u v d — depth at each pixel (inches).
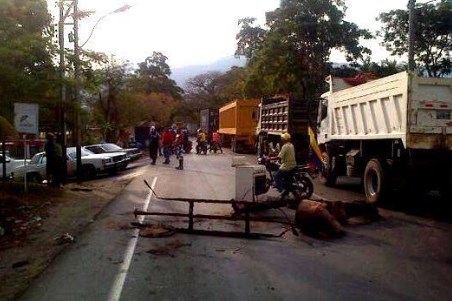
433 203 483.5
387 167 462.0
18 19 519.5
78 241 331.9
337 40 1371.8
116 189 614.2
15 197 495.5
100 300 217.6
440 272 255.9
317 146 673.0
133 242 322.3
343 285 235.1
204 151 1381.6
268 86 1523.1
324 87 1386.6
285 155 461.4
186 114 3627.0
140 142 1674.5
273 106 911.7
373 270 259.3
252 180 426.9
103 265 271.6
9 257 299.0
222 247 309.1
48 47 529.0
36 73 525.3
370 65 1423.5
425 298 217.6
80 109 619.5
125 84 1637.6
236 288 231.1
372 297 218.5
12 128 474.6
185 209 448.1
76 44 624.4
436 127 420.5
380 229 362.6
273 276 249.3
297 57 1387.8
